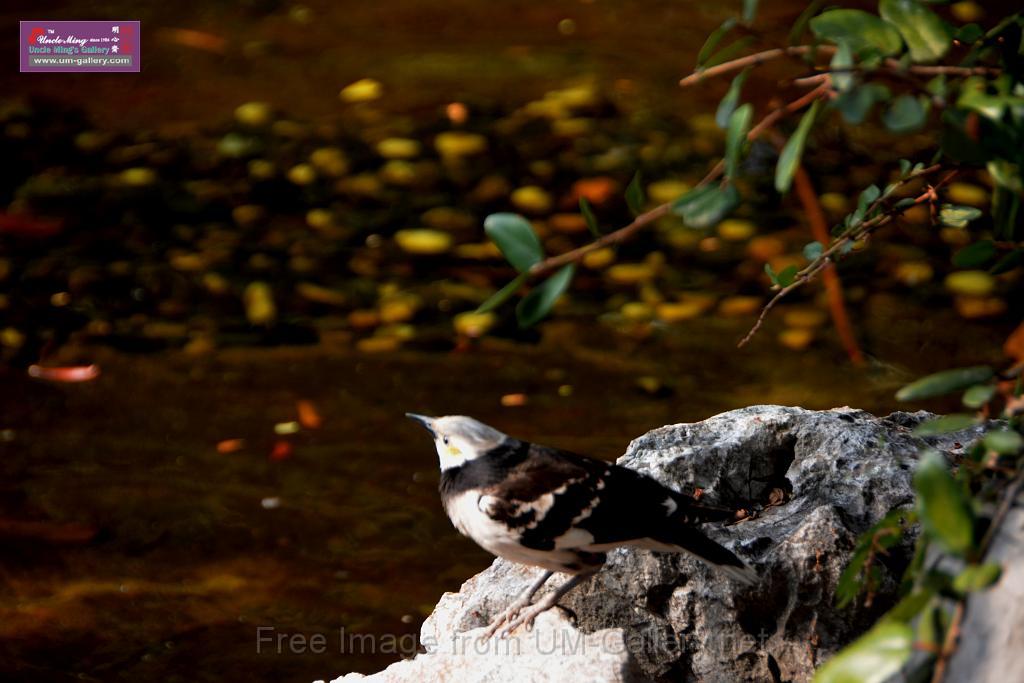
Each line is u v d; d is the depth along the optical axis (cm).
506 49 1912
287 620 848
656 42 1916
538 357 1234
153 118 1719
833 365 1200
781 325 1274
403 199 1521
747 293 1333
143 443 1090
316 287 1355
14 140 1647
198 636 830
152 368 1215
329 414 1138
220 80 1823
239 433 1107
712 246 1416
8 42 1908
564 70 1828
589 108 1711
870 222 583
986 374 417
